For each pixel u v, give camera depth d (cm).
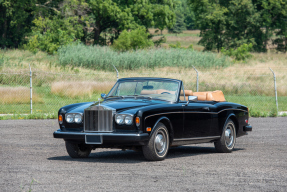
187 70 4841
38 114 2256
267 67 5619
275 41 10488
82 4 8356
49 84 3506
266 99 3272
